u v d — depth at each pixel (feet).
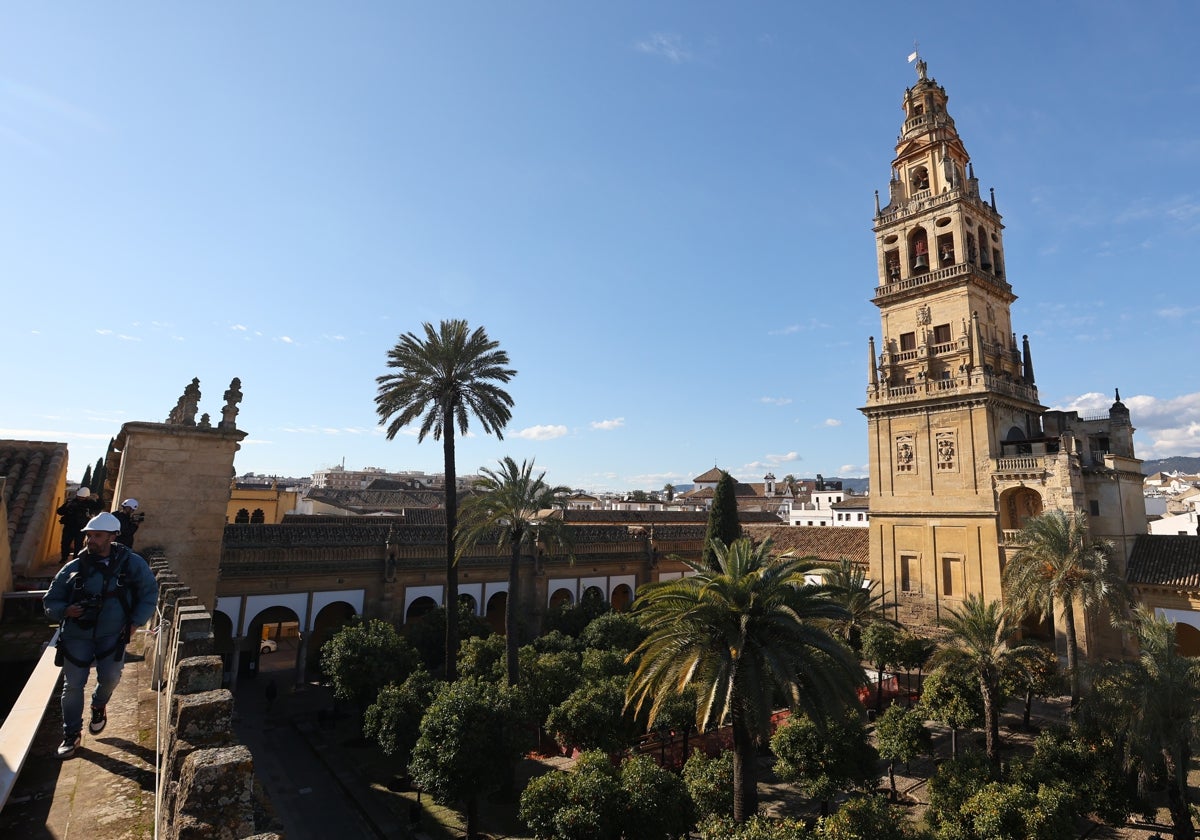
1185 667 78.48
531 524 118.83
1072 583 115.14
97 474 164.86
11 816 20.10
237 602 135.74
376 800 94.84
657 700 67.31
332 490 311.27
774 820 62.28
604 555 200.85
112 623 26.13
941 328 169.48
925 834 70.54
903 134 190.90
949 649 106.73
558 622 160.97
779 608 64.34
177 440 91.56
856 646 140.05
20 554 63.41
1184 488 378.53
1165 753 77.05
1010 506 157.69
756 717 60.70
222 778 14.38
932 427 163.84
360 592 152.15
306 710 132.98
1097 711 83.71
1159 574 130.72
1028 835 66.69
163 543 89.35
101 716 26.43
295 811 91.40
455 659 114.62
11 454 79.46
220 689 19.58
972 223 172.24
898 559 168.14
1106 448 156.04
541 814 67.72
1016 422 165.37
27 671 43.04
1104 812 78.89
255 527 145.28
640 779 69.67
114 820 20.21
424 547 161.89
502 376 123.24
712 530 159.63
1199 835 80.28
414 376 120.47
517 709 89.45
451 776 78.33
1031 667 114.21
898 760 95.55
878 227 185.98
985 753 97.96
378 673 112.47
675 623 67.77
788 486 511.81
